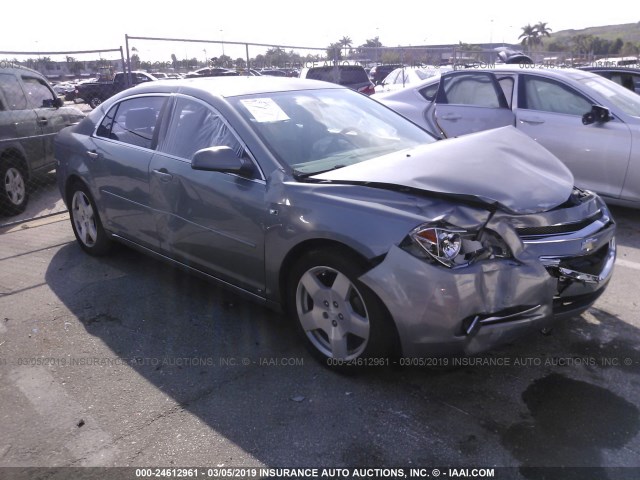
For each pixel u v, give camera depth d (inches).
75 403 118.6
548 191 121.9
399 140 160.1
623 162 227.3
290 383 123.8
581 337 140.2
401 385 121.6
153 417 113.3
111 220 184.5
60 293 174.4
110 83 501.4
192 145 152.4
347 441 104.7
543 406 113.3
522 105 258.8
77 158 193.9
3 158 262.2
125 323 153.7
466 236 108.4
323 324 125.4
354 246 112.3
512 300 109.7
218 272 148.7
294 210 123.6
